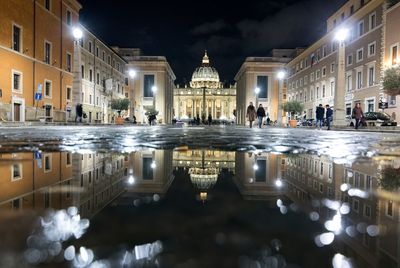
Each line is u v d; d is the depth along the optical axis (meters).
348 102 51.38
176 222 1.23
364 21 46.28
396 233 1.15
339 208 1.55
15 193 1.83
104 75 64.31
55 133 12.97
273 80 87.88
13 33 32.19
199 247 0.97
